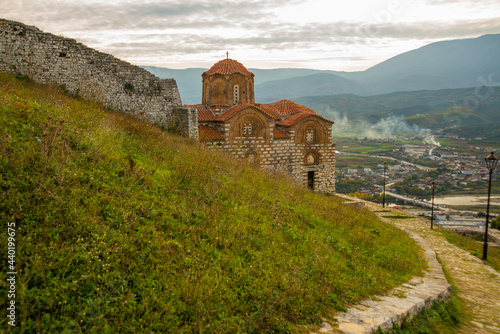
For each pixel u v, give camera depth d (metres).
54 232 5.30
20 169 6.36
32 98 12.43
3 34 18.27
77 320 4.06
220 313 4.84
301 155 34.38
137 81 23.59
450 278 11.80
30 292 4.16
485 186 90.88
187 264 5.77
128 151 10.82
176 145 14.55
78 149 8.65
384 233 16.47
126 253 5.50
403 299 7.36
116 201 6.95
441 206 74.00
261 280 5.99
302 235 9.49
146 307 4.55
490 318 7.88
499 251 20.66
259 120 30.91
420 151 157.25
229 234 7.44
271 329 4.85
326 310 5.91
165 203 7.87
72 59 20.61
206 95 32.78
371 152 178.62
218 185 10.49
